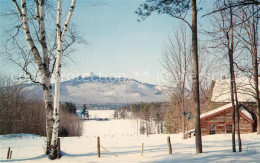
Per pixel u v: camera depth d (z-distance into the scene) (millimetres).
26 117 43406
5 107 38531
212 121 30547
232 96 13031
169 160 11008
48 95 12859
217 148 14609
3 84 38688
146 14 11711
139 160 11555
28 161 11688
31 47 12375
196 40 12250
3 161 11867
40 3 12602
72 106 116188
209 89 36375
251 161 9805
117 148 17375
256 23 17781
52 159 12039
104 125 129000
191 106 29969
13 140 25688
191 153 12672
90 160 11883
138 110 136250
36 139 27609
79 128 73625
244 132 29531
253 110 30844
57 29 12109
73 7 12031
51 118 12867
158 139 26422
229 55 13102
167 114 55656
